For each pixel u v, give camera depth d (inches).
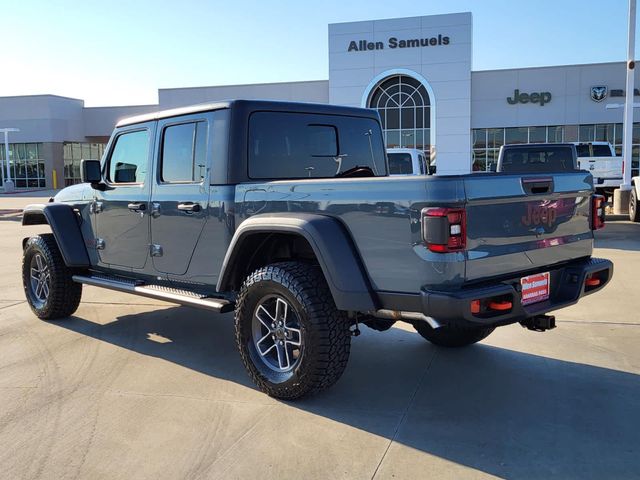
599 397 157.6
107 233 217.3
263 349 162.6
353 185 142.2
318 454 128.7
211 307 170.7
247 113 173.0
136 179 205.0
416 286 133.0
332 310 147.3
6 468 124.6
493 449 130.3
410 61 1280.8
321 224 143.3
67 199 239.1
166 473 122.1
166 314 254.5
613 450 129.3
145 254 200.8
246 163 173.0
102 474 122.0
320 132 194.2
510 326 225.6
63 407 155.3
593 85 1274.6
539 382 168.9
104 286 211.9
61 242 226.1
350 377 174.9
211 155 174.6
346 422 144.3
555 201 154.1
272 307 161.3
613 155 719.7
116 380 175.0
